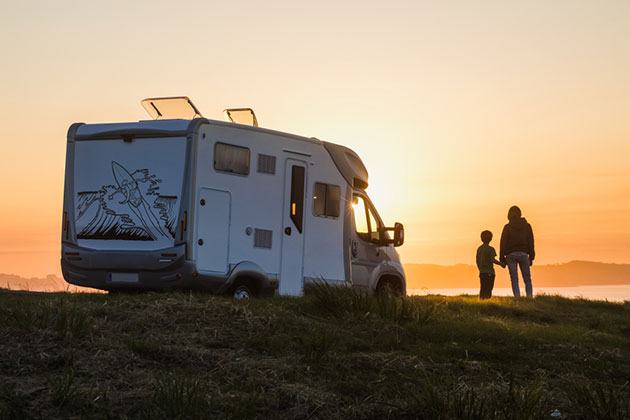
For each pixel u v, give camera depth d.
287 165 14.38
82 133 13.60
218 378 7.62
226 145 13.37
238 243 13.50
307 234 14.66
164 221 12.92
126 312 9.43
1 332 8.11
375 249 16.30
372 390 7.66
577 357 9.80
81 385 6.98
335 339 9.26
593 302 17.91
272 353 8.62
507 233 18.89
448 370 8.64
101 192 13.39
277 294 14.07
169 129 13.05
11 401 6.38
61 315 8.52
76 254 13.38
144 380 7.21
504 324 11.65
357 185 16.05
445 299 15.50
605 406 7.38
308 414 6.89
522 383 8.41
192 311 9.66
